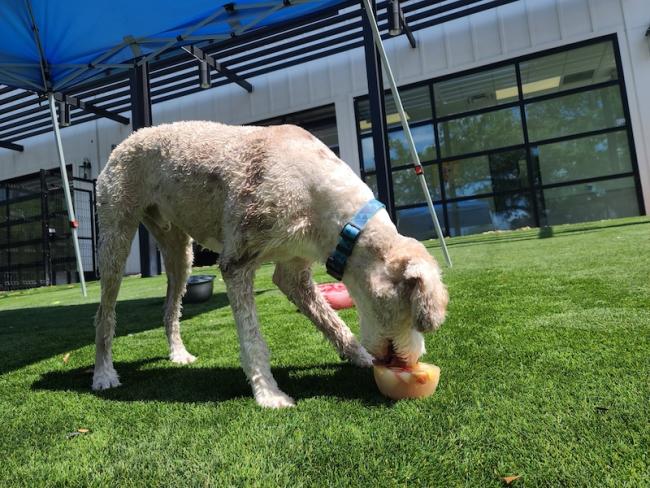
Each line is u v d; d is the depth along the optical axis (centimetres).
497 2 891
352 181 163
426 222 1027
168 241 235
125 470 111
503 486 91
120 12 473
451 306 265
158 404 160
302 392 159
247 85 1159
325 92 1120
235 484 99
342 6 777
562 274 328
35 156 1406
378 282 142
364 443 113
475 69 991
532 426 113
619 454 98
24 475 113
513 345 181
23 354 272
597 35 903
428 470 99
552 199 939
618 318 204
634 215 879
